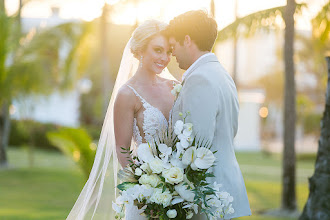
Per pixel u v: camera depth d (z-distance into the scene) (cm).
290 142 891
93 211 336
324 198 449
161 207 271
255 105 3206
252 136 3231
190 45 298
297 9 775
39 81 1390
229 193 287
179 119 294
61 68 1502
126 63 352
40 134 2386
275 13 814
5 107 1588
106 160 340
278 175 1628
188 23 296
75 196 1062
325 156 451
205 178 284
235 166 295
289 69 862
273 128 3066
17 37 1342
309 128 2427
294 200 891
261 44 2997
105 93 1588
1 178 1355
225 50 2750
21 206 899
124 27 2252
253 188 1269
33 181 1310
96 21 1491
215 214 277
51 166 1714
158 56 329
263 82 2719
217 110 283
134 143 347
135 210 321
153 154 278
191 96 283
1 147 1645
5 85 1351
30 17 2361
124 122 333
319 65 1811
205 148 270
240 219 803
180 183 271
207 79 283
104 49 1603
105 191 337
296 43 1798
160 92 346
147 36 329
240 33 856
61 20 2344
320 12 781
